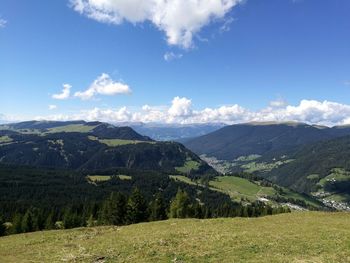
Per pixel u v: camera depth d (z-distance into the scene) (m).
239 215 153.12
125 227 62.91
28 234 62.19
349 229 47.22
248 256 32.94
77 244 47.25
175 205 119.06
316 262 30.12
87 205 159.88
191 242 40.94
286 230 47.91
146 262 32.97
